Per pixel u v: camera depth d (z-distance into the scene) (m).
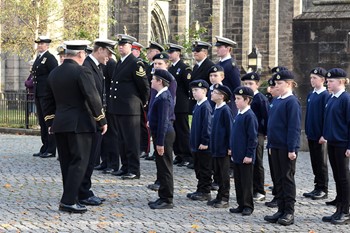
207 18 67.12
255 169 18.42
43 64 24.48
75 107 16.47
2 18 46.06
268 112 18.45
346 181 16.22
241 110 16.81
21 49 47.78
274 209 17.55
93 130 16.59
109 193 18.84
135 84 20.94
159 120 16.95
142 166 23.22
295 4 74.69
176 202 18.02
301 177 22.03
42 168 22.56
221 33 67.25
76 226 15.30
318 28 29.19
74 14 46.94
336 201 17.59
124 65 20.97
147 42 58.03
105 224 15.53
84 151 16.56
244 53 70.12
